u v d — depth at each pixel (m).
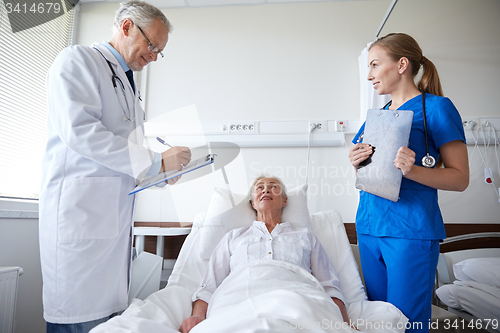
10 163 1.79
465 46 2.30
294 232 1.49
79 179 1.11
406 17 2.45
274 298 0.93
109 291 1.13
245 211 1.79
